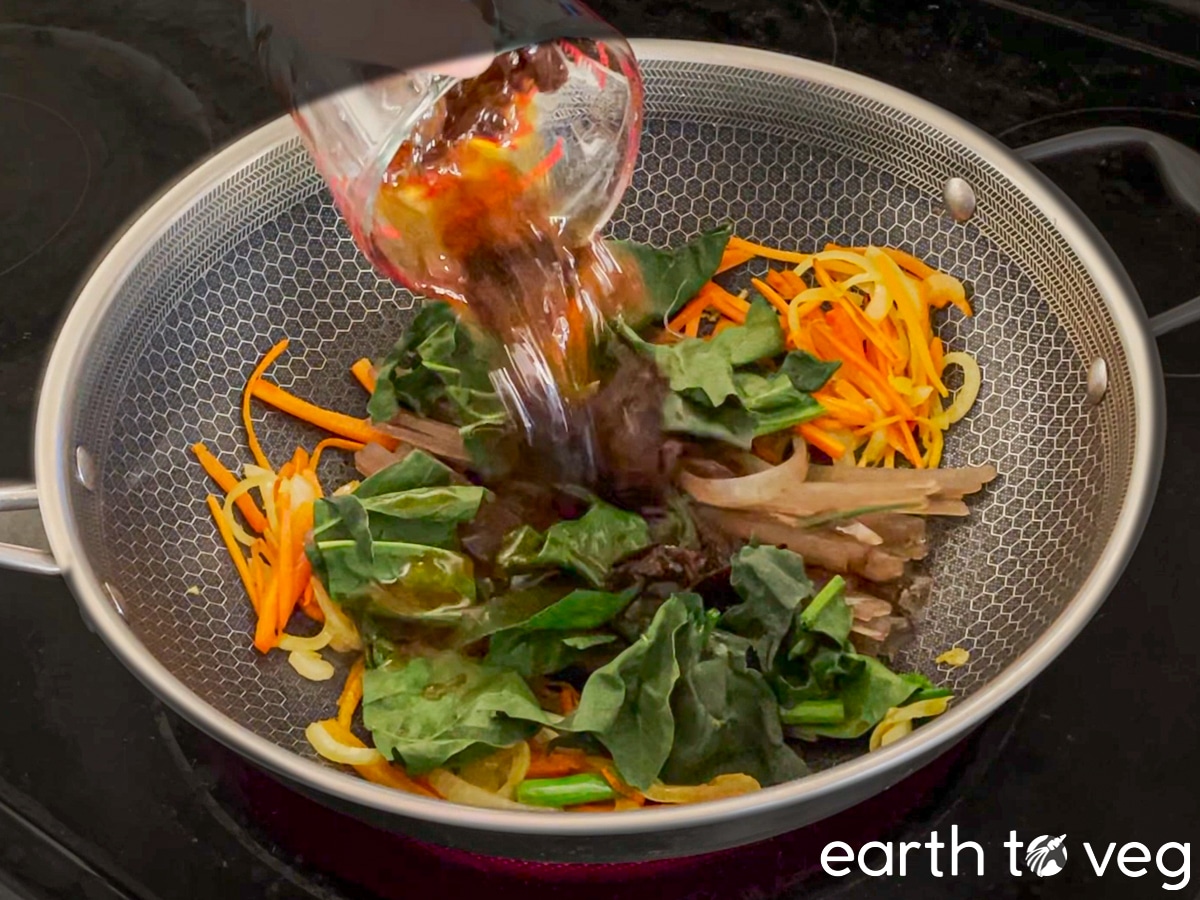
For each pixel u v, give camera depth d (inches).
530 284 23.5
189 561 24.2
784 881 22.2
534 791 22.6
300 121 22.5
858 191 25.4
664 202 26.1
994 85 27.0
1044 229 23.9
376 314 26.0
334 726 23.2
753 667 23.3
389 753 22.6
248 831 22.6
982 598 23.8
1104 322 23.4
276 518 24.4
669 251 25.8
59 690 23.5
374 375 25.5
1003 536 24.0
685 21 27.8
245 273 25.0
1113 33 27.4
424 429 25.1
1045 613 23.0
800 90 25.0
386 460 25.0
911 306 25.0
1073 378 23.9
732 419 24.5
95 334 23.5
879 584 24.1
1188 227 25.8
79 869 22.4
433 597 23.6
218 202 24.5
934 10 27.8
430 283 23.4
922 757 20.8
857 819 22.5
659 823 20.2
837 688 23.0
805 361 25.0
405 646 23.5
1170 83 26.9
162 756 23.0
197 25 28.3
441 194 23.1
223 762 23.0
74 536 22.2
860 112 24.8
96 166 27.1
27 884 22.3
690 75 25.2
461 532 24.2
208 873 22.4
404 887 22.3
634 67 23.2
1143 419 22.5
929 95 27.0
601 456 24.5
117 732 23.2
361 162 22.1
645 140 25.8
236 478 24.9
